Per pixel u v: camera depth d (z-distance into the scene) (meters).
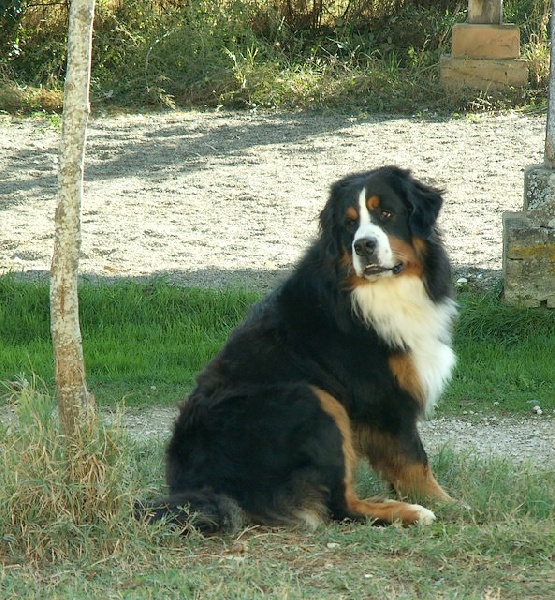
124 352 13.45
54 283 7.30
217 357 8.38
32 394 7.72
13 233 18.23
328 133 25.94
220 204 20.08
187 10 31.83
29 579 6.61
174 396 12.06
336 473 7.80
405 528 7.56
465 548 7.03
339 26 33.44
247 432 7.72
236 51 31.06
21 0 30.72
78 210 7.29
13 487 7.13
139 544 7.00
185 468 7.83
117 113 28.45
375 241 7.90
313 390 7.91
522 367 12.62
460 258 16.16
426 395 8.35
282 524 7.64
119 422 7.52
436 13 33.44
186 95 29.95
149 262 16.47
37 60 31.36
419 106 28.22
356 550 7.11
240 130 26.42
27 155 23.94
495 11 28.59
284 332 8.23
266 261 16.39
